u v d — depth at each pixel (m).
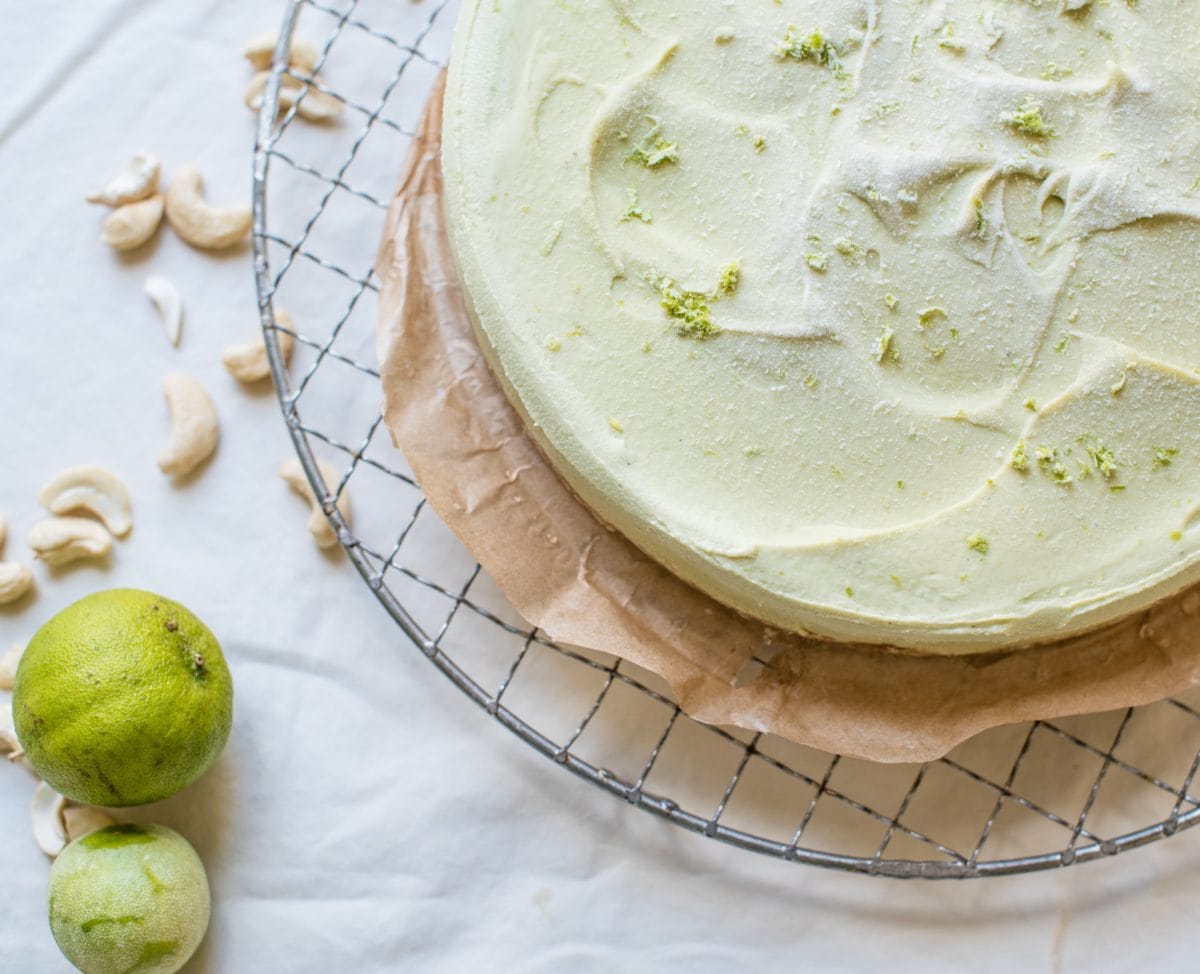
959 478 0.51
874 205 0.51
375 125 0.60
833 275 0.51
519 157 0.52
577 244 0.52
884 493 0.51
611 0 0.52
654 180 0.52
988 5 0.52
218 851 0.57
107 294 0.59
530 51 0.52
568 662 0.58
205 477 0.59
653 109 0.52
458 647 0.58
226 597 0.58
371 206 0.59
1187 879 0.57
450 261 0.55
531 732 0.54
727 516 0.51
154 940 0.54
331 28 0.60
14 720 0.54
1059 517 0.51
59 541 0.58
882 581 0.51
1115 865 0.57
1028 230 0.51
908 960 0.57
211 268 0.59
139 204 0.59
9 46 0.60
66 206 0.59
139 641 0.53
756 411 0.51
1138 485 0.51
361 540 0.58
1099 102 0.52
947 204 0.51
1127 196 0.51
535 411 0.52
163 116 0.60
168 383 0.58
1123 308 0.51
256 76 0.60
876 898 0.57
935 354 0.51
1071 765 0.57
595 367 0.52
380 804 0.57
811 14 0.52
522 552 0.54
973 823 0.57
